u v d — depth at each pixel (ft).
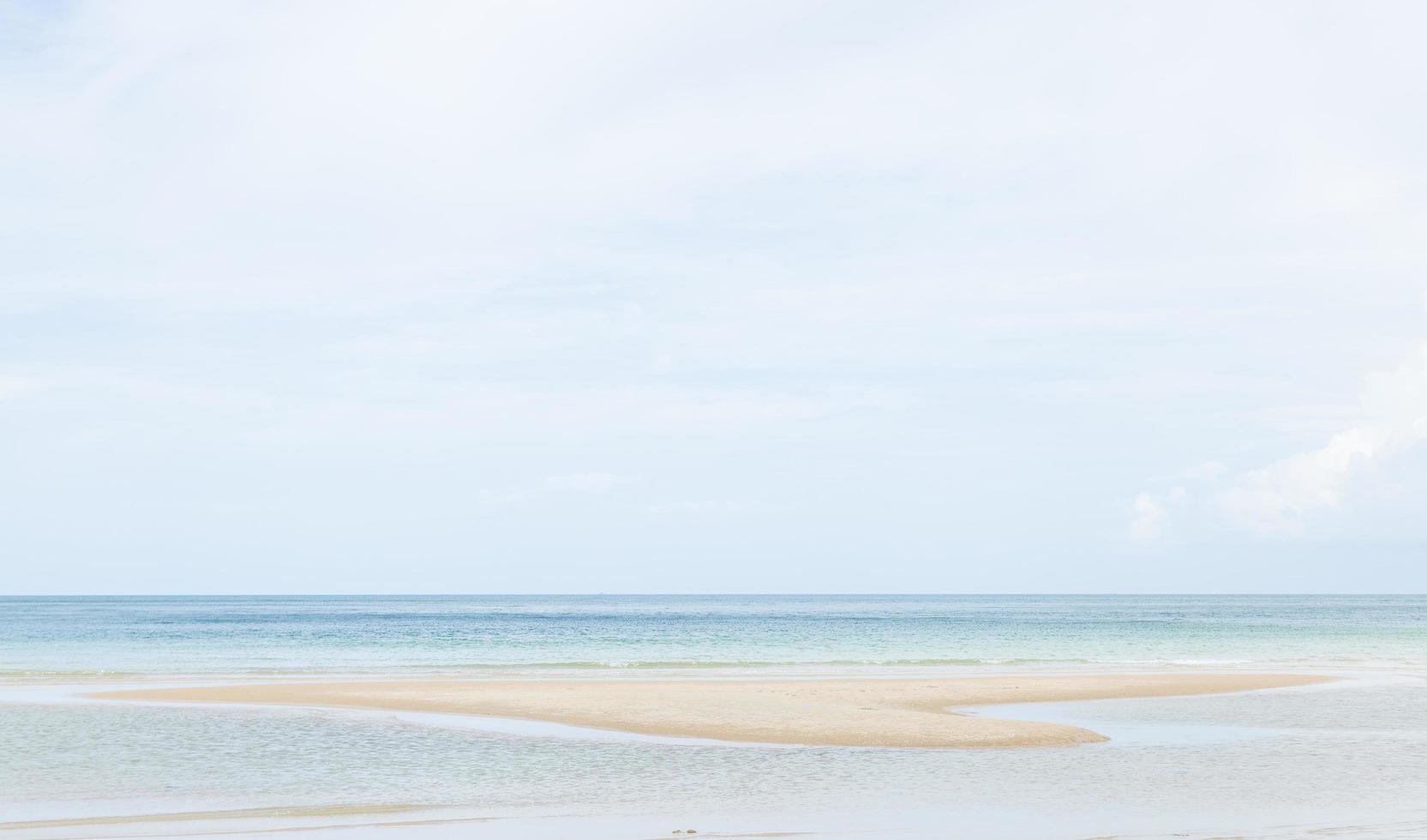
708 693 128.98
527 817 60.18
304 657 214.90
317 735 95.14
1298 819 58.95
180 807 63.10
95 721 104.68
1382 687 145.18
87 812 61.82
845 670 177.99
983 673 171.22
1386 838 53.57
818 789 69.77
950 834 54.95
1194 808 62.23
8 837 55.42
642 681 152.97
